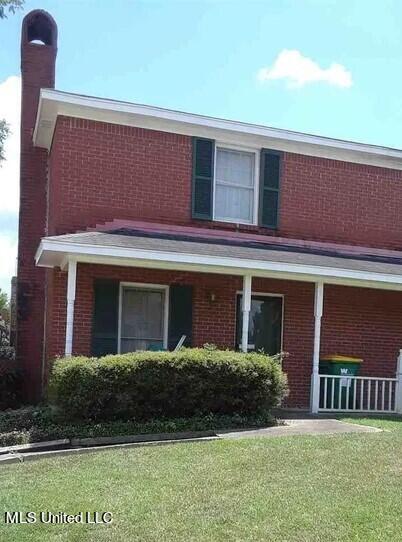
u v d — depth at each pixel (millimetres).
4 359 13844
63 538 4711
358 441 7730
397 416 10969
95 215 11750
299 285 12930
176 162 12438
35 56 14359
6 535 4781
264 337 12727
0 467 6945
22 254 13891
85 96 11672
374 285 12000
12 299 17703
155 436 8633
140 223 12008
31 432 8547
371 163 14148
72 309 9969
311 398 11492
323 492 5664
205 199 12594
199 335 12023
